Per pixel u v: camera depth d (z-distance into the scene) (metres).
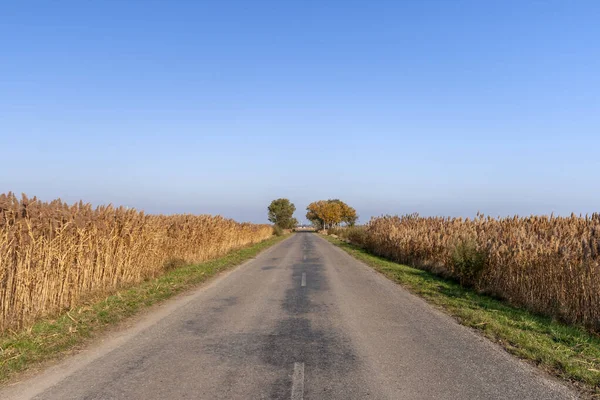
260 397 4.49
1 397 4.43
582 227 14.29
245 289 11.96
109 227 11.74
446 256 16.12
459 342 6.80
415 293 11.77
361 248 32.84
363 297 10.90
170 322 7.93
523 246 11.60
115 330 7.32
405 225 26.09
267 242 43.00
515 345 6.67
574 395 4.71
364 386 4.85
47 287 8.59
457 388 4.84
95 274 10.73
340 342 6.68
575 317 8.96
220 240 24.66
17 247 7.90
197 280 13.45
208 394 4.55
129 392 4.58
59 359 5.71
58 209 9.57
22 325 7.55
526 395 4.68
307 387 4.79
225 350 6.17
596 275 8.86
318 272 16.12
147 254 14.05
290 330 7.40
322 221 109.00
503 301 11.30
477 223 19.50
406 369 5.46
